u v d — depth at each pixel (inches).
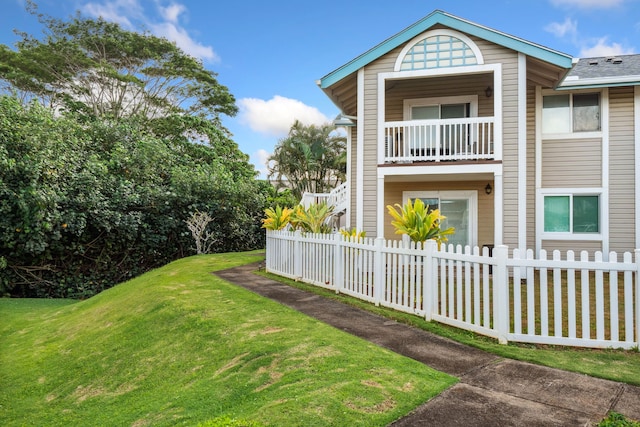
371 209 447.5
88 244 530.9
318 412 128.4
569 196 476.4
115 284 560.7
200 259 550.0
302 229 432.1
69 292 514.6
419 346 198.1
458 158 426.9
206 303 297.9
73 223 481.4
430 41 434.3
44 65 958.4
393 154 443.2
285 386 153.8
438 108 506.0
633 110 462.0
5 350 288.7
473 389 147.9
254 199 746.2
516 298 206.8
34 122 487.8
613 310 196.7
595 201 473.7
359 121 451.8
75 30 993.5
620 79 444.1
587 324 198.7
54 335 311.3
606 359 183.3
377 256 286.8
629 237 459.8
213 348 217.5
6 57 933.2
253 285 362.6
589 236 469.4
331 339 203.6
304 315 257.0
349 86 489.7
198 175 659.4
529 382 155.4
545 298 203.3
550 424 123.8
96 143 649.0
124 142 679.1
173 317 276.5
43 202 434.9
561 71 416.5
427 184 517.7
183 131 983.0
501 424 123.2
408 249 263.0
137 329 273.6
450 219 514.0
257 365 182.2
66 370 239.0
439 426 121.5
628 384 155.1
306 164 1277.1
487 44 420.2
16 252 464.1
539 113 480.4
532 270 205.0
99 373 227.3
